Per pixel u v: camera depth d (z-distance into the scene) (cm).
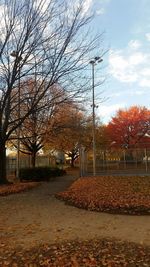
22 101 2011
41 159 4281
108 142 5275
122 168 3005
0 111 2064
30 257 725
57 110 2370
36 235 930
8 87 1973
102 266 666
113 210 1352
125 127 5253
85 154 3136
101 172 3036
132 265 668
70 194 1748
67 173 4266
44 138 3059
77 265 669
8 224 1098
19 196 1792
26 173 2773
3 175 2245
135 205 1381
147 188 1816
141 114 5272
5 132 2161
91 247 778
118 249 762
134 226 1045
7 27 1853
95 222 1122
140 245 800
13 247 808
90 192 1795
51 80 1858
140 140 5241
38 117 2386
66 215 1262
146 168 2938
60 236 909
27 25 1827
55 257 716
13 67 1920
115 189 1847
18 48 1861
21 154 4631
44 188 2180
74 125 2634
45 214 1283
